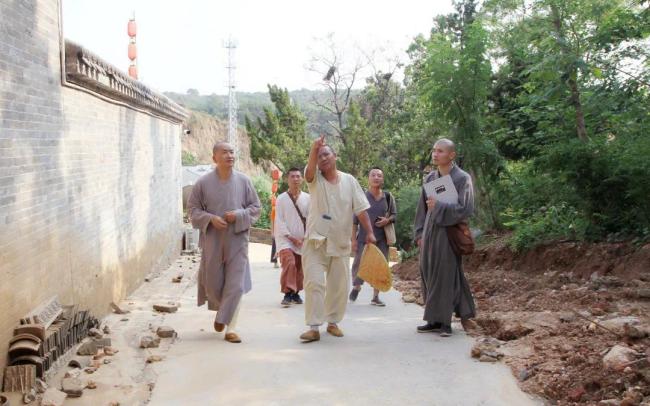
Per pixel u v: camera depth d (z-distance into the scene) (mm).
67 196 7090
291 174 9797
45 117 6418
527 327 6711
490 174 12438
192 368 6133
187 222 27344
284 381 5676
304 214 9805
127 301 9883
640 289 7160
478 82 11945
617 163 8750
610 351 5293
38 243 6129
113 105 9492
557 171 9492
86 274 7789
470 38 11812
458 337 7156
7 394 5191
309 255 7207
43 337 5566
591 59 9555
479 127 12258
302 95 64312
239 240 7414
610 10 9352
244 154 86438
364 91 44656
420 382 5574
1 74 5336
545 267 9562
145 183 12266
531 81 10391
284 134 43875
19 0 5766
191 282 12141
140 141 11719
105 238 8797
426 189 7293
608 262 8500
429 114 13070
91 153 8141
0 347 5215
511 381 5500
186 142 81750
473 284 9797
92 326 7496
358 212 7496
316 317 7129
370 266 7613
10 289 5449
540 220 10445
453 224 7164
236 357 6477
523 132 12117
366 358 6359
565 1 9414
